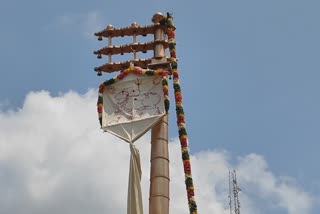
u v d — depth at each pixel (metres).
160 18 24.58
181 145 22.30
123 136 22.59
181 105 22.97
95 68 24.62
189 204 21.27
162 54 24.17
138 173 21.95
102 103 23.67
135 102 23.27
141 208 21.36
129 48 24.52
